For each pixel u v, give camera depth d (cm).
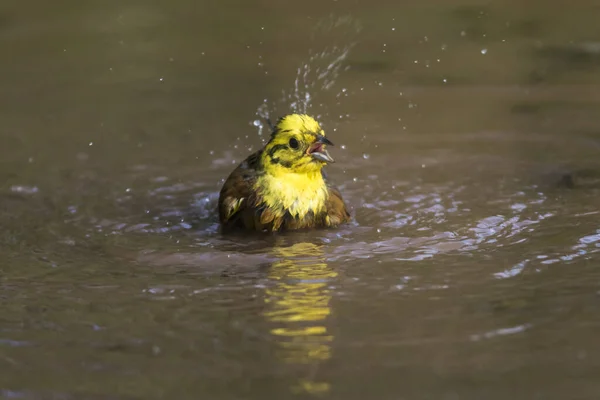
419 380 720
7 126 1570
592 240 1052
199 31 2083
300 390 710
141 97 1708
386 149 1455
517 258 1007
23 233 1143
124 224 1181
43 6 2277
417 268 991
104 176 1364
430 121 1562
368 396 697
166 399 702
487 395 693
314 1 2273
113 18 2195
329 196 1177
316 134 1145
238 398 700
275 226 1150
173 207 1250
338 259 1035
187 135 1527
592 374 720
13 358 788
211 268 1016
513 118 1561
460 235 1101
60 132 1542
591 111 1570
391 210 1210
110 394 715
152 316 876
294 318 858
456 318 843
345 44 1942
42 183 1330
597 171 1320
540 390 697
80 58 1923
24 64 1888
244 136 1522
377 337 807
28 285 969
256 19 2162
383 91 1703
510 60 1842
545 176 1310
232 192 1173
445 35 1989
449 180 1316
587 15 2078
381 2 2233
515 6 2170
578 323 820
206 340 813
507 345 779
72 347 808
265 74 1797
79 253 1074
